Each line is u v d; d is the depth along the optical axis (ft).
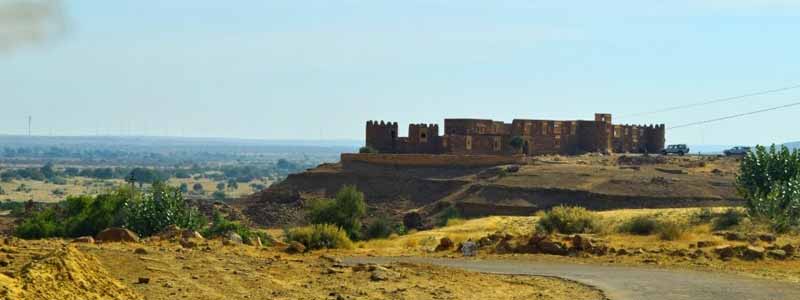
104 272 86.74
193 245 154.61
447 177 556.10
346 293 108.17
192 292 99.50
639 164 578.25
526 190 485.56
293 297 102.78
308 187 558.97
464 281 124.88
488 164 570.46
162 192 262.26
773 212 243.81
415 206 518.78
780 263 155.84
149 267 112.47
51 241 142.31
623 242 195.42
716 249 167.12
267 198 536.42
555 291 118.42
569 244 181.88
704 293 117.29
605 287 122.52
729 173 507.30
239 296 100.63
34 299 73.20
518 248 179.22
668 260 160.35
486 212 472.03
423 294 110.83
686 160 585.63
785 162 292.61
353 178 566.77
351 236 349.00
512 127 650.43
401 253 184.75
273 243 214.28
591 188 473.67
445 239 195.11
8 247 116.78
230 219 428.56
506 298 111.24
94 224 284.61
